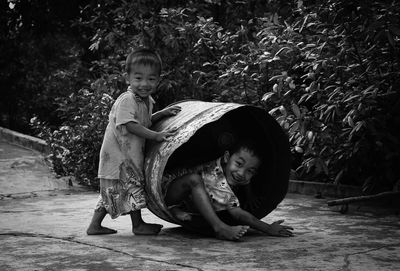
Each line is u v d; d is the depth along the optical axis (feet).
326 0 20.08
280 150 16.31
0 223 17.11
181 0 30.32
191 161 16.92
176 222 15.53
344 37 19.86
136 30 29.53
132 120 15.02
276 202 16.43
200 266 12.33
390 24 17.94
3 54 48.70
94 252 13.58
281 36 22.77
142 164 15.31
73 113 28.43
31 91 50.03
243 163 15.58
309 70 22.03
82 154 25.14
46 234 15.55
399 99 19.49
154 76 15.51
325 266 12.31
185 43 27.12
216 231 14.84
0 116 51.78
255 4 31.09
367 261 12.71
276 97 21.48
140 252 13.57
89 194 23.24
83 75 41.50
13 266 12.39
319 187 22.35
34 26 45.96
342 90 20.31
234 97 24.80
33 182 24.97
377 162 20.67
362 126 19.52
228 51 26.91
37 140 33.37
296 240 14.84
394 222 17.33
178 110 16.12
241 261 12.75
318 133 20.08
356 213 18.79
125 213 15.25
